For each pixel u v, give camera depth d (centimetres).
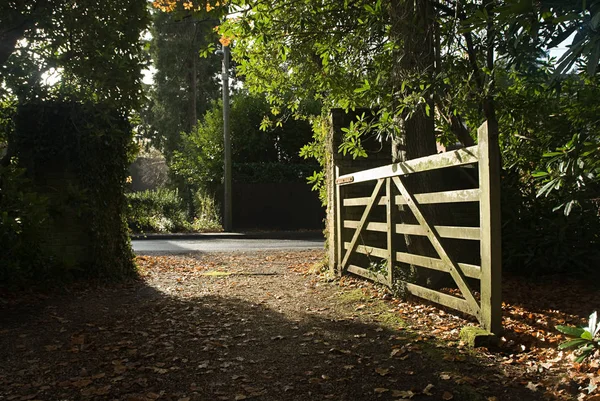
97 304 675
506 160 794
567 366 390
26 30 724
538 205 745
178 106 3120
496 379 373
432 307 582
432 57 642
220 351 465
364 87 684
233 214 2253
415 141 653
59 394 371
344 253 823
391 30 671
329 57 852
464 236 484
